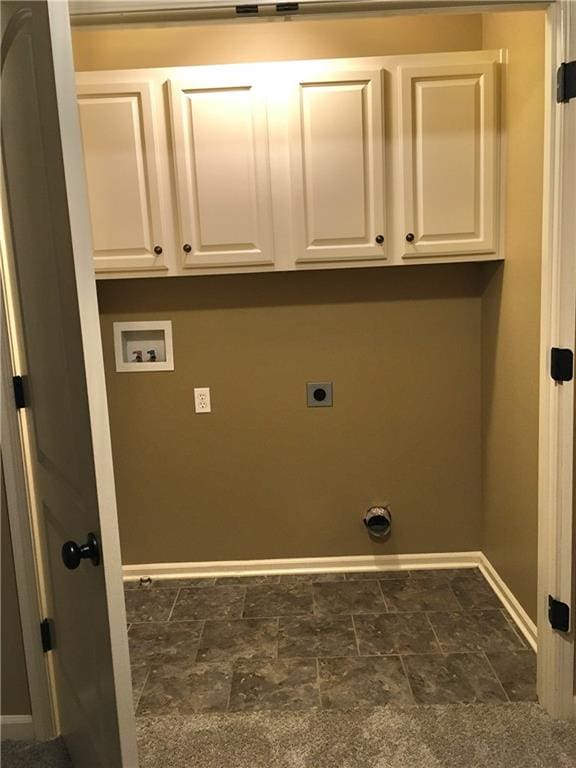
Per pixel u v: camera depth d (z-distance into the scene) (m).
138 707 2.13
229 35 2.69
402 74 2.44
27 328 1.68
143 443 3.01
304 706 2.10
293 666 2.33
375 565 3.09
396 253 2.58
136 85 2.46
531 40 2.17
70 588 1.60
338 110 2.47
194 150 2.50
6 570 1.93
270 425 2.99
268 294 2.89
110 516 1.21
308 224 2.54
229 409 2.98
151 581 3.06
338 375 2.95
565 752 1.85
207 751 1.91
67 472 1.44
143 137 2.50
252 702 2.13
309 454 3.01
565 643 1.94
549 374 1.87
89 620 1.43
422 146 2.49
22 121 1.37
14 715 2.01
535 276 2.23
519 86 2.30
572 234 1.76
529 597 2.42
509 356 2.53
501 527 2.73
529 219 2.27
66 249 1.17
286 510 3.05
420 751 1.87
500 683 2.18
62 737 2.01
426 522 3.05
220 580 3.04
